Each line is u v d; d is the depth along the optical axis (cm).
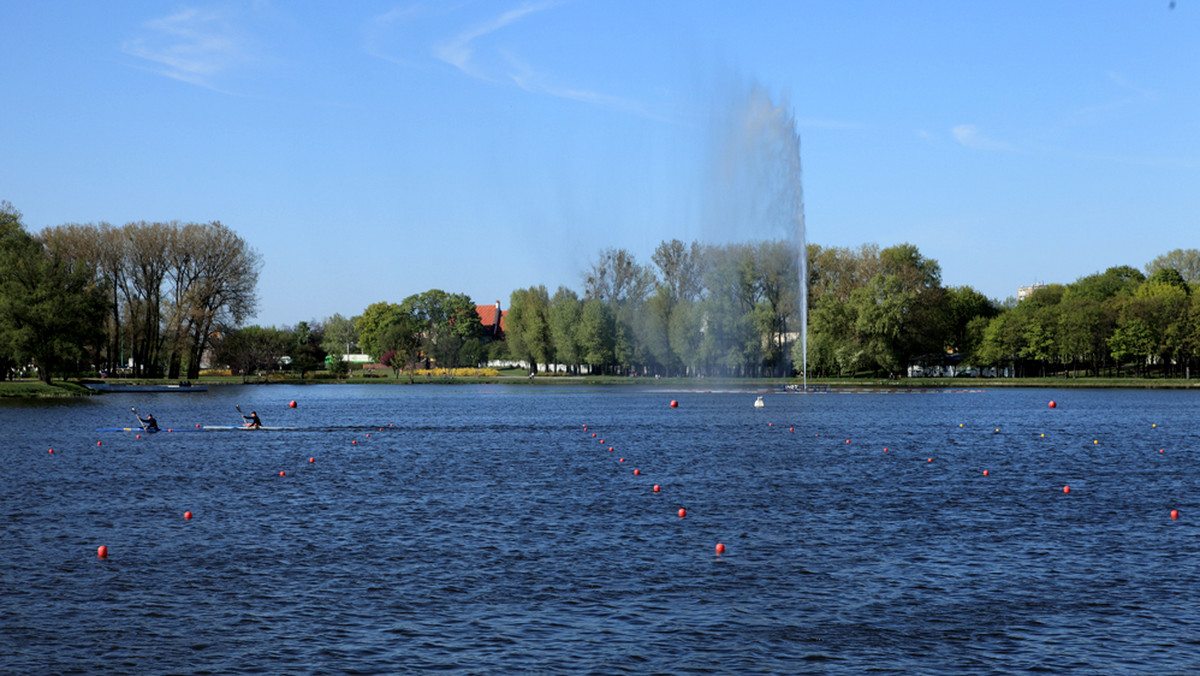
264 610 2348
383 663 1998
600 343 16400
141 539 3138
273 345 19888
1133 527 3334
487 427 7794
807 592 2511
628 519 3488
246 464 5178
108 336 15200
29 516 3559
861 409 10044
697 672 1955
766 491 4156
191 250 14988
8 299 11388
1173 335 15200
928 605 2398
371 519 3488
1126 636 2162
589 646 2100
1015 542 3092
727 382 14738
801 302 10669
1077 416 8969
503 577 2647
